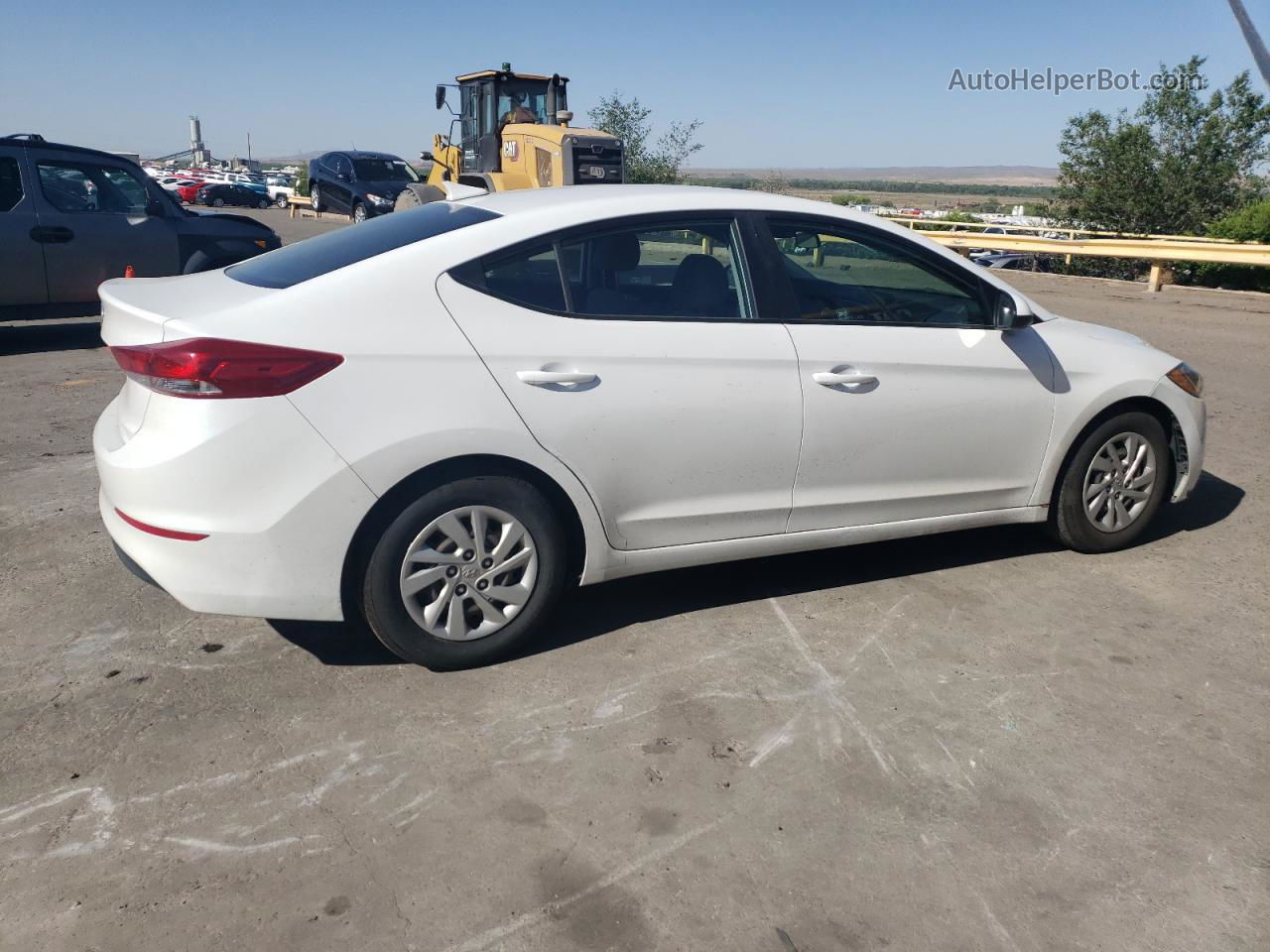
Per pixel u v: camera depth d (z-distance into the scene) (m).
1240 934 2.39
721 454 3.72
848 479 4.00
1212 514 5.36
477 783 2.89
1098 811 2.83
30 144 8.66
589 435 3.48
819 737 3.16
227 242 9.64
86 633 3.75
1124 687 3.51
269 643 3.71
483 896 2.46
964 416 4.16
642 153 25.61
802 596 4.19
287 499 3.13
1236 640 3.88
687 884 2.52
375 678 3.46
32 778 2.87
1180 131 25.03
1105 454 4.55
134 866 2.54
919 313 4.12
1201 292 16.30
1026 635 3.88
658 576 4.38
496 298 3.40
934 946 2.34
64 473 5.61
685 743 3.12
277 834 2.66
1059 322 4.61
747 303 3.80
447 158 18.59
